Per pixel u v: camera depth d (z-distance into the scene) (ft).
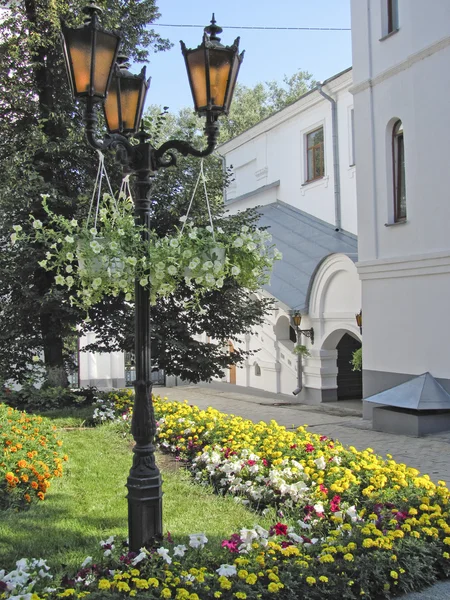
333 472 20.53
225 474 22.48
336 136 59.77
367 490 18.72
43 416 37.19
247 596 12.23
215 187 43.80
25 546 16.10
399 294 39.09
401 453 29.73
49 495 21.08
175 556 13.70
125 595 11.87
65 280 14.32
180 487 22.21
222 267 13.99
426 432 34.24
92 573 12.93
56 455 24.62
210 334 42.50
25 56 40.70
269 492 20.03
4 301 41.29
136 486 13.97
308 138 65.77
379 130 41.11
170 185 42.06
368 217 41.91
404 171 39.91
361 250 42.47
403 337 38.78
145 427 14.07
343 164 59.16
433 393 34.96
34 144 39.01
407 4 38.60
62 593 11.87
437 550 15.05
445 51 35.83
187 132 43.60
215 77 14.55
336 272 48.32
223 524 17.88
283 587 12.64
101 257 13.15
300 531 16.74
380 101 41.01
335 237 58.49
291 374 55.83
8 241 38.86
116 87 16.12
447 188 35.81
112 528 17.62
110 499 20.49
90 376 70.54
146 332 14.10
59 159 41.73
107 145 13.67
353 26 43.24
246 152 77.51
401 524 16.15
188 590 12.25
